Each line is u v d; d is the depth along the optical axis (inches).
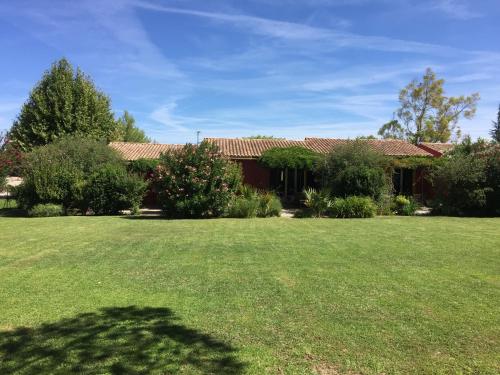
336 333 190.5
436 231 530.3
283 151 976.9
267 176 1069.8
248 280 277.6
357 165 834.8
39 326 197.6
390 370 157.9
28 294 246.5
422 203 1042.1
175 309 221.0
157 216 741.9
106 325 198.4
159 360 164.1
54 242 430.9
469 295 247.4
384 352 172.2
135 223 615.8
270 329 194.7
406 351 173.5
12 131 1224.8
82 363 161.6
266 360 164.7
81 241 437.4
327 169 858.1
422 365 161.9
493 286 266.7
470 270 309.4
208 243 422.9
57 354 169.0
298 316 211.5
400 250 387.5
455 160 842.2
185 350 172.7
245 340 182.7
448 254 370.0
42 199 778.8
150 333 189.2
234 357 166.9
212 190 706.8
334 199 789.2
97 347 175.2
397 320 206.8
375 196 807.1
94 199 783.7
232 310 219.8
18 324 200.1
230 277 285.3
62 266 319.0
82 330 192.7
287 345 178.1
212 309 221.1
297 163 920.9
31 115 1226.0
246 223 617.9
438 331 193.5
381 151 973.8
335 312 217.5
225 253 369.4
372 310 220.8
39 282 272.8
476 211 826.2
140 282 272.8
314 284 268.4
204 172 705.6
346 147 874.1
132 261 336.2
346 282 273.7
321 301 234.8
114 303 230.7
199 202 695.7
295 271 302.8
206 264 325.4
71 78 1274.6
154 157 1091.9
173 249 388.8
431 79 1839.3
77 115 1241.4
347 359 166.1
